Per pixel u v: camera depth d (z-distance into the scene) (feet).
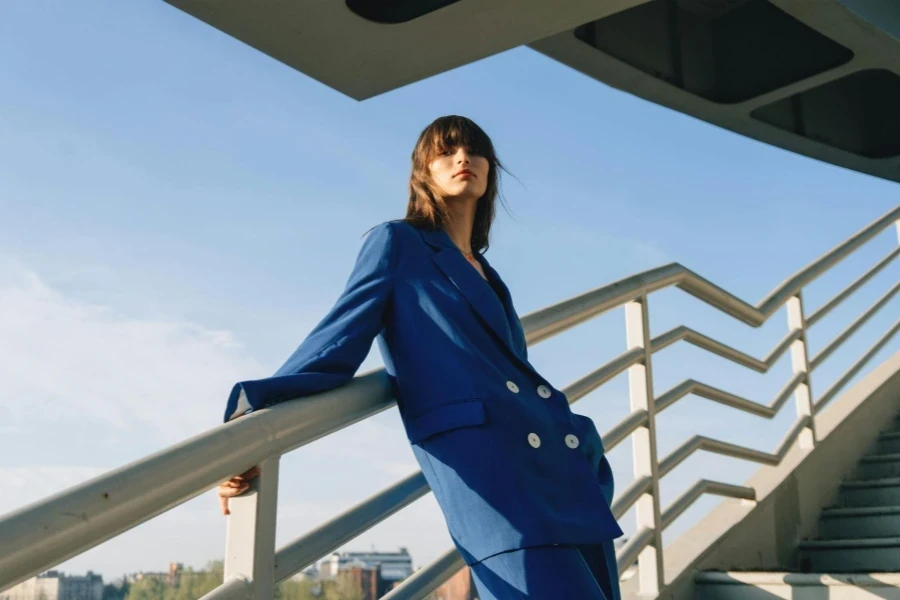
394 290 4.98
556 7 17.54
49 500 2.66
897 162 31.48
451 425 4.53
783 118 29.43
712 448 10.62
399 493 5.05
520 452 4.55
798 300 13.82
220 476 3.46
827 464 13.91
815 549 12.22
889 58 24.50
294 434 3.96
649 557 9.01
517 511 4.37
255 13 17.63
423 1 17.87
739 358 11.64
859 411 15.37
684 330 10.23
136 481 2.97
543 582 4.31
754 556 11.34
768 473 12.90
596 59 24.35
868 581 8.82
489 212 6.11
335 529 4.41
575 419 5.13
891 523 12.44
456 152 5.57
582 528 4.52
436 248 5.23
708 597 9.84
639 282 9.24
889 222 16.94
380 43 18.81
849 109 31.37
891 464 14.43
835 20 22.18
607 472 5.31
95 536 2.77
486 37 18.76
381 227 5.19
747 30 27.17
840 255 14.83
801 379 13.52
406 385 4.83
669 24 26.40
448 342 4.81
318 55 19.26
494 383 4.72
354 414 4.48
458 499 4.49
